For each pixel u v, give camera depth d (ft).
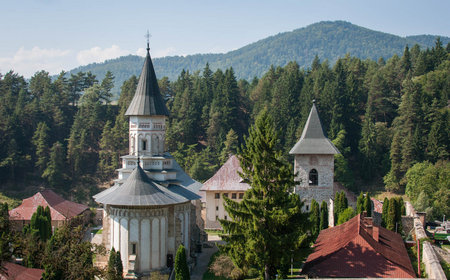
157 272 161.48
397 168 383.86
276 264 138.41
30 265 150.30
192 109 465.06
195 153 413.39
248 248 137.08
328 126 431.43
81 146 421.59
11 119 410.72
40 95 531.91
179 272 142.61
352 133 434.71
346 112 433.48
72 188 405.59
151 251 168.66
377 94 461.78
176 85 567.59
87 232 257.55
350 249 124.67
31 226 199.00
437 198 294.87
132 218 166.91
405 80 458.91
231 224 141.79
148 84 190.80
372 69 524.93
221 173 276.00
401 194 380.17
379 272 119.44
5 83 509.35
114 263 144.77
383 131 421.18
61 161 405.80
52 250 137.08
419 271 138.62
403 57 545.85
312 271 122.01
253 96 548.31
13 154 390.63
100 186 411.75
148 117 189.06
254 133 147.33
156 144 191.72
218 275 170.19
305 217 140.97
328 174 234.17
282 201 140.56
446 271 132.36
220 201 270.26
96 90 521.24
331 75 495.00
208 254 204.64
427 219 279.90
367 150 403.75
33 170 415.85
